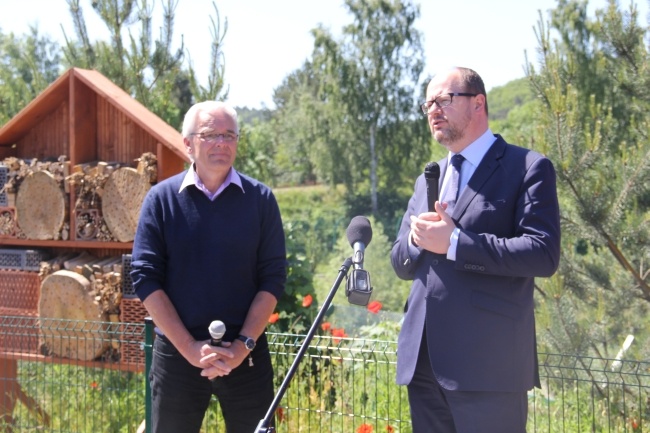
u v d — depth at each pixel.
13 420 5.96
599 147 6.52
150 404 4.87
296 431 5.14
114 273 5.72
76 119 5.99
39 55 20.55
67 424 5.82
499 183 3.46
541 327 6.28
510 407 3.42
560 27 13.88
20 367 6.86
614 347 6.66
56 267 5.97
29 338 5.99
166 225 4.05
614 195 6.42
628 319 6.68
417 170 45.50
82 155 6.05
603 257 7.05
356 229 3.52
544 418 5.29
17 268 6.14
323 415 5.24
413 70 45.03
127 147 6.08
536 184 3.40
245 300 4.07
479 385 3.37
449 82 3.52
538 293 7.05
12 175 6.12
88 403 6.11
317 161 47.34
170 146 5.61
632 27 7.14
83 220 5.92
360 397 5.40
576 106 6.48
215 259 4.00
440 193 3.64
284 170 61.72
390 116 45.00
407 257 3.69
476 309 3.41
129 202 5.71
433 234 3.38
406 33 44.66
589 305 6.76
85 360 5.75
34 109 6.15
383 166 46.06
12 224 6.13
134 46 10.09
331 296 3.35
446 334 3.43
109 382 6.26
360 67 44.94
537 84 7.13
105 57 10.22
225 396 4.07
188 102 10.82
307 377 5.47
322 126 46.69
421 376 3.58
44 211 6.00
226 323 4.00
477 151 3.55
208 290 3.99
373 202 45.25
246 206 4.09
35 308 6.07
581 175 6.43
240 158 10.19
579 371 5.69
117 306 5.75
